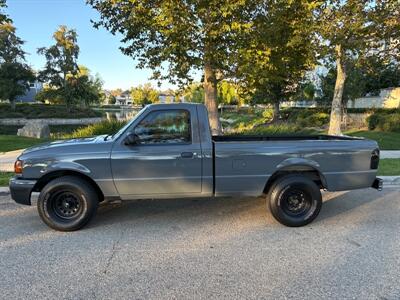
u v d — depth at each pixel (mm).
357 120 26578
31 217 5715
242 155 5125
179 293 3352
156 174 5051
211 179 5145
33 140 16375
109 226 5285
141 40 11922
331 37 11422
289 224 5219
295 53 12156
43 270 3834
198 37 10523
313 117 26844
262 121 32562
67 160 4953
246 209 6125
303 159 5234
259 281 3584
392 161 10531
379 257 4164
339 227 5246
